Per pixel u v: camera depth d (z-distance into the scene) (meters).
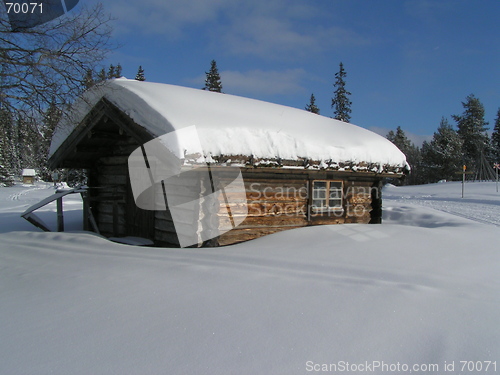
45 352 2.50
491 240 6.65
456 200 23.44
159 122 5.96
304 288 3.81
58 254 5.61
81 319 3.04
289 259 5.04
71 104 7.84
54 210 16.97
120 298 3.51
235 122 6.98
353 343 2.68
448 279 4.37
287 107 11.28
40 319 3.06
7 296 3.70
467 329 2.98
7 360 2.40
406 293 3.75
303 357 2.46
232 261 4.95
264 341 2.66
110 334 2.75
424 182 55.62
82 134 8.47
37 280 4.25
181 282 3.97
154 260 5.00
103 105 7.58
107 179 10.27
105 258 5.21
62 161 10.11
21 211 16.56
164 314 3.11
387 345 2.67
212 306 3.29
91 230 10.51
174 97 7.28
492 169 49.72
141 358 2.41
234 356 2.45
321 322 3.00
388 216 12.03
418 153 68.69
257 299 3.47
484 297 3.80
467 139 56.22
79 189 10.19
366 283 4.04
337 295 3.63
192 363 2.36
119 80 7.77
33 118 7.93
